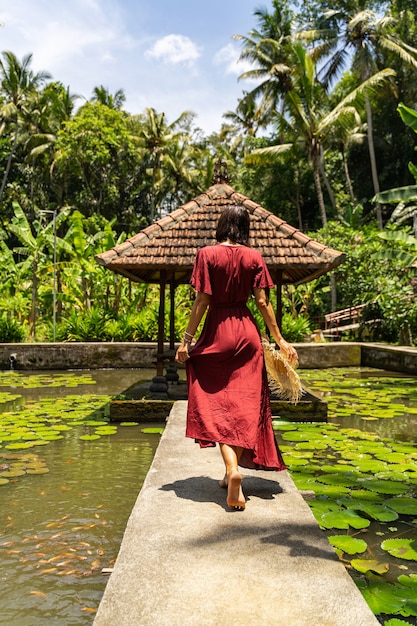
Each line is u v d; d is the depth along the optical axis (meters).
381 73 21.22
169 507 2.72
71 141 31.05
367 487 3.86
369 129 23.34
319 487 3.83
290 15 27.86
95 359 12.23
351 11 23.42
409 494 3.78
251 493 2.96
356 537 3.12
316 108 23.61
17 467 4.56
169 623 1.74
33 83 32.12
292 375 2.91
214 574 2.05
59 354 12.14
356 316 18.08
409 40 26.30
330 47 23.50
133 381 10.06
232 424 2.64
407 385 9.38
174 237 6.81
